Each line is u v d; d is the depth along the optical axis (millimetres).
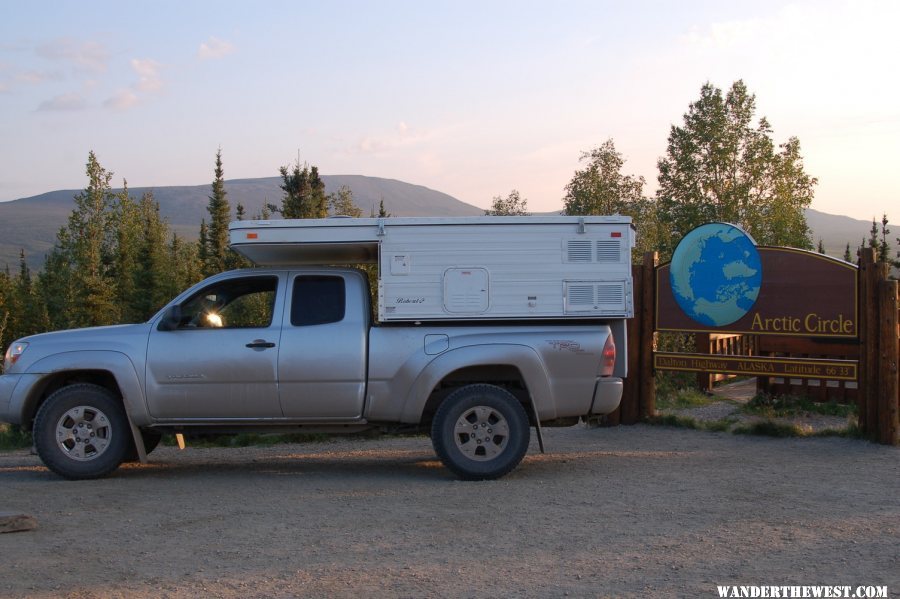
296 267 9023
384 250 8188
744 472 8188
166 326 8320
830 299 9820
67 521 6594
